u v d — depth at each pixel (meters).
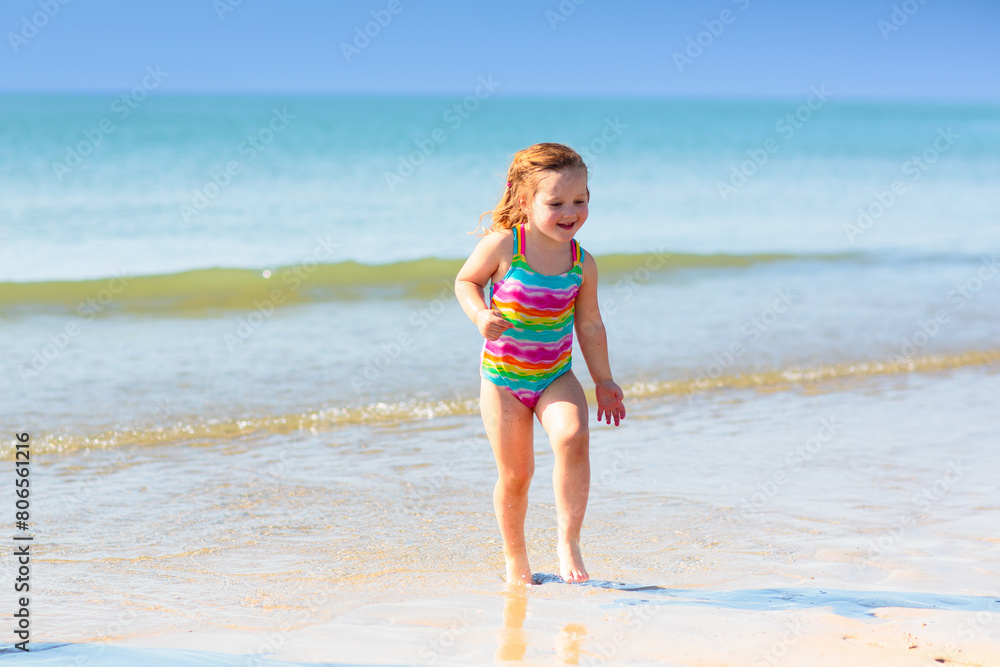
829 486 5.55
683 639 3.34
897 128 69.75
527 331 3.93
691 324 10.34
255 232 16.78
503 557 4.41
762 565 4.26
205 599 3.83
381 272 12.87
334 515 5.00
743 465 5.97
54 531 4.68
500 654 3.25
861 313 11.05
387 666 3.14
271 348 8.94
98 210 17.97
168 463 5.86
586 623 3.54
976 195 25.73
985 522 4.93
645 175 29.28
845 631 3.39
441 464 5.96
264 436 6.49
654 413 7.28
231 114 62.25
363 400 7.36
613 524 4.85
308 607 3.74
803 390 8.06
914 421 7.10
